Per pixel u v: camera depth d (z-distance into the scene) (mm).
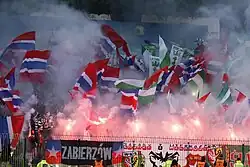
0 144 29719
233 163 29766
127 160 29156
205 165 29609
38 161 29141
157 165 29625
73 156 28078
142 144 29766
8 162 29297
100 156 28234
